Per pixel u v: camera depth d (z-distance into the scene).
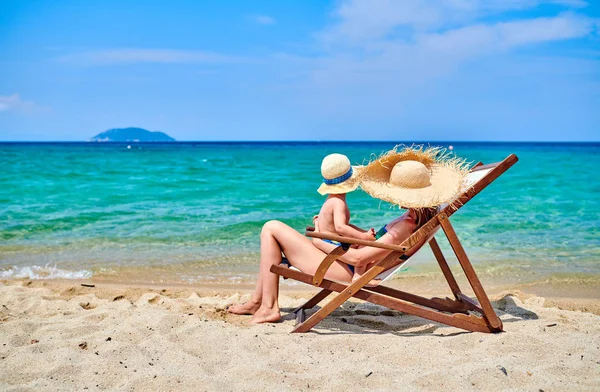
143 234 9.69
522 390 3.19
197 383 3.32
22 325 4.49
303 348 4.02
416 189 4.39
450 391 3.23
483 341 4.07
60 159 32.12
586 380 3.33
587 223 10.78
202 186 16.98
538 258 7.97
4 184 16.58
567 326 4.55
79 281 6.81
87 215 11.51
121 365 3.61
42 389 3.22
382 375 3.46
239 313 5.18
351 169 4.76
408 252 4.46
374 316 5.03
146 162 29.16
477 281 4.37
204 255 8.24
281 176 20.55
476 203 13.67
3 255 8.14
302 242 4.80
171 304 5.46
